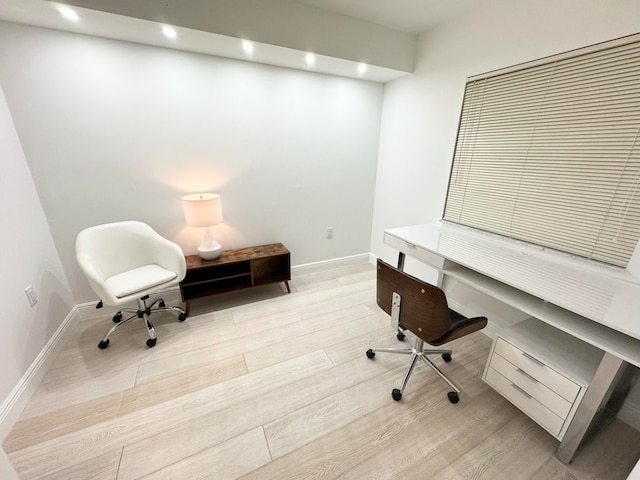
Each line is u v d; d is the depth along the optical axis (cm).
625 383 131
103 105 196
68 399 156
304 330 222
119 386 165
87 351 193
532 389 135
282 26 192
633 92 130
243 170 255
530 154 175
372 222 346
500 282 164
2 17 158
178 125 221
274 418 147
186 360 187
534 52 166
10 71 169
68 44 178
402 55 243
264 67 237
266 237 288
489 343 212
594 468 126
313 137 277
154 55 201
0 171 157
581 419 117
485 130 200
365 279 312
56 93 183
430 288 134
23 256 168
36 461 125
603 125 142
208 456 128
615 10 132
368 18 215
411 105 263
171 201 235
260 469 124
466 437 139
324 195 304
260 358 190
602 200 147
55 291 198
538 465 127
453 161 228
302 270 321
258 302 261
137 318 227
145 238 221
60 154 192
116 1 151
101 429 139
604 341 110
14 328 152
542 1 158
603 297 127
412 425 145
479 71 199
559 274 150
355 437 138
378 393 164
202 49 205
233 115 237
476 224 218
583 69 146
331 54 213
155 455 128
